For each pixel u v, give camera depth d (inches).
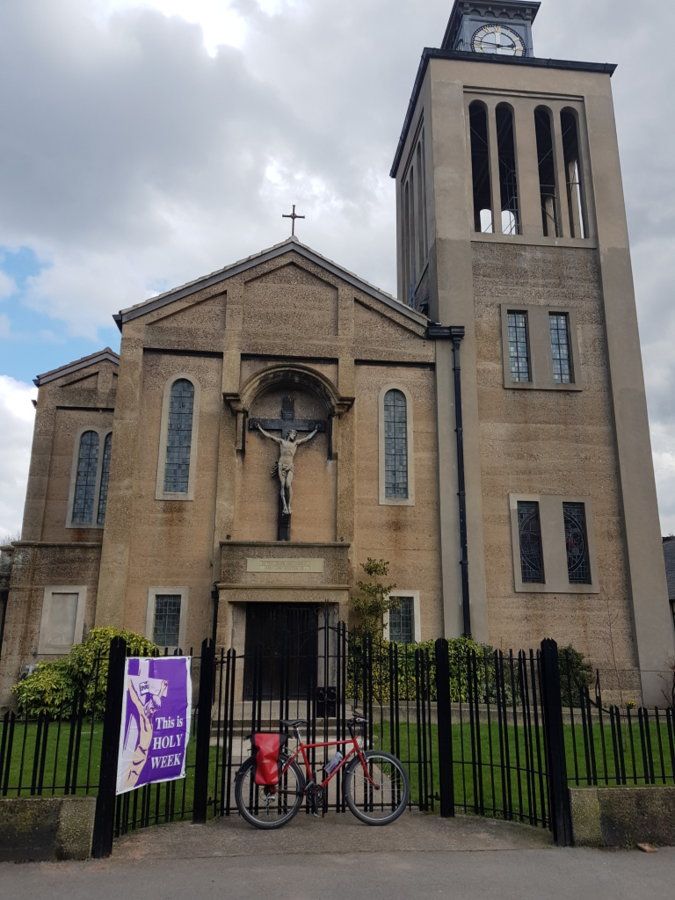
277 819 323.6
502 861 281.3
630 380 835.4
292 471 762.2
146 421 764.0
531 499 791.7
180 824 324.2
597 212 895.1
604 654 754.2
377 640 686.5
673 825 304.0
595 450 815.7
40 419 888.9
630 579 772.0
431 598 748.6
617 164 919.7
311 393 808.3
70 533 856.3
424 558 759.1
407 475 781.9
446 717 348.5
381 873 267.6
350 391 792.3
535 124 987.9
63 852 281.6
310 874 266.2
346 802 334.6
